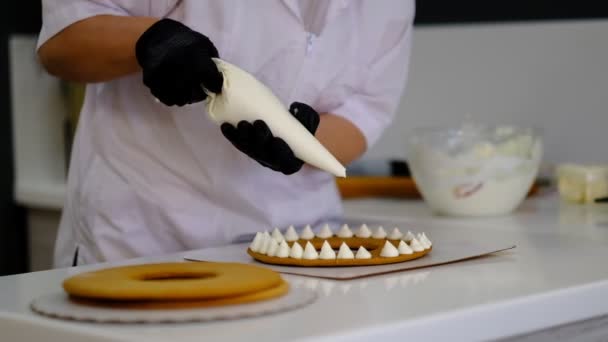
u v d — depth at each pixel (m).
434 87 3.27
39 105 3.41
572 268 1.69
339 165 1.69
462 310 1.45
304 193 2.06
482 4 3.15
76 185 2.06
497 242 1.88
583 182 2.61
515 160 2.38
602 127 3.00
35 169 3.42
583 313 1.58
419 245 1.72
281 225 2.02
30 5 3.36
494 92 3.17
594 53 2.99
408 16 2.10
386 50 2.11
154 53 1.67
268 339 1.34
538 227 2.24
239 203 1.99
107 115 2.00
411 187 2.77
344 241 1.80
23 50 3.36
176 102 1.69
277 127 1.67
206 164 1.97
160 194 1.98
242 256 1.77
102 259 2.01
